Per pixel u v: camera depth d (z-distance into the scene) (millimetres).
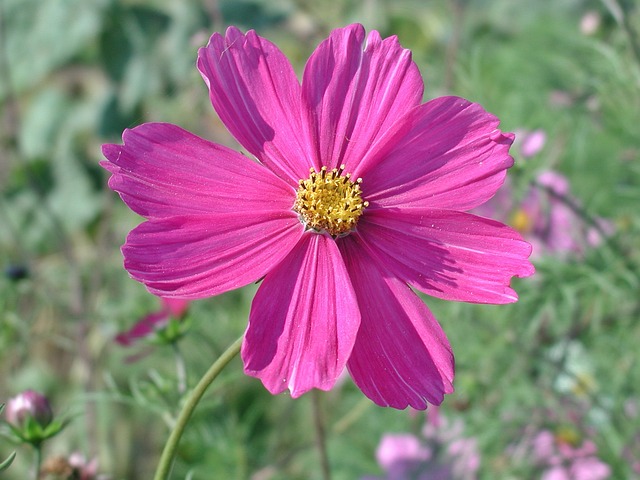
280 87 141
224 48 137
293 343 124
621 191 256
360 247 138
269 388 120
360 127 142
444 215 136
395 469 258
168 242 126
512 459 248
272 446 273
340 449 273
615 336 249
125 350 282
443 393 125
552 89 294
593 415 248
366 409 274
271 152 140
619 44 276
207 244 128
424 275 134
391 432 270
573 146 284
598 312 239
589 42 264
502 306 241
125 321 252
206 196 132
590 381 252
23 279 252
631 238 247
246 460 258
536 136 241
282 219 135
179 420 123
